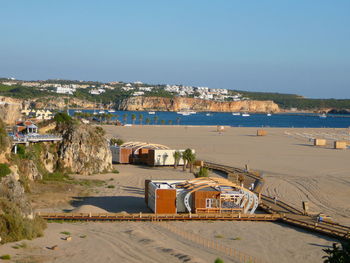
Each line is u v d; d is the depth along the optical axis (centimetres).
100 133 8962
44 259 3444
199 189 5522
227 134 19125
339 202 6538
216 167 9425
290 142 16200
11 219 3941
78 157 8006
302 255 4003
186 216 5228
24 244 3772
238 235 4641
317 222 5097
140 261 3516
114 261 3497
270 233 4781
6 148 6353
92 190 6700
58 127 8556
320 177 8606
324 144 15125
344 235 4559
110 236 4259
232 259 3753
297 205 6244
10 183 4672
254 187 7169
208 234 4628
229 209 5466
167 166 9500
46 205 5638
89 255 3616
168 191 5372
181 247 4050
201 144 14600
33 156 7069
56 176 7412
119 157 9712
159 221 5150
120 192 6669
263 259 3831
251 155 12038
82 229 4553
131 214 5141
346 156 12181
